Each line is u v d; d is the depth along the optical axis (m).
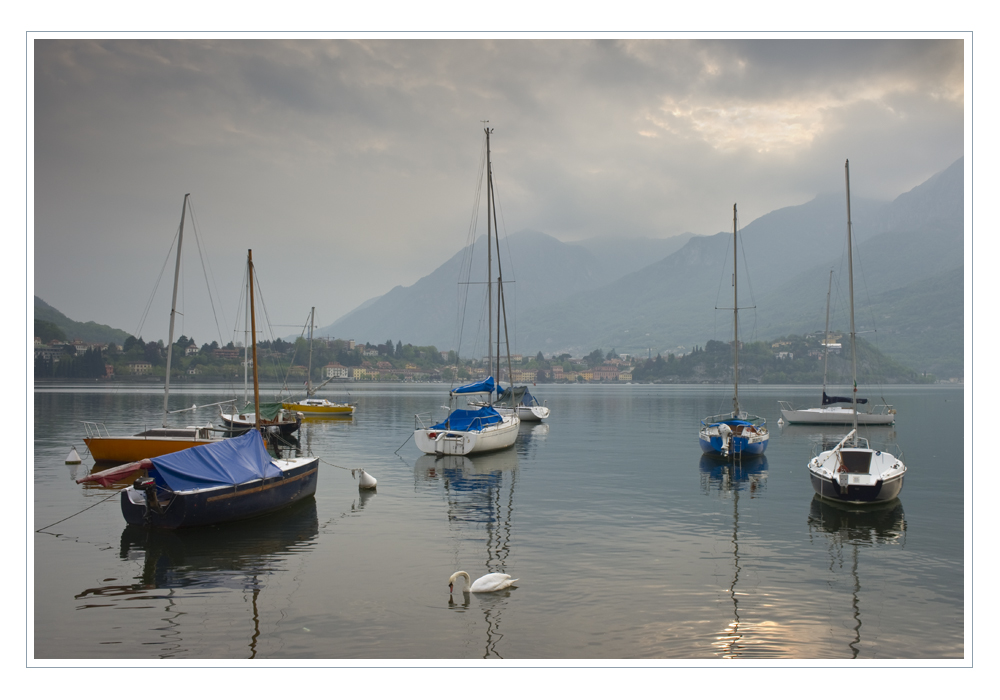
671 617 14.34
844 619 14.36
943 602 15.36
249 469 23.36
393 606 14.91
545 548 19.56
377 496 27.72
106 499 25.39
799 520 23.38
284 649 12.80
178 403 94.69
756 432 41.50
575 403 121.62
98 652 12.72
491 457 40.72
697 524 22.67
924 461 39.72
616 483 31.11
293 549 19.45
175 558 18.59
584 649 12.87
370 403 116.12
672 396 163.50
